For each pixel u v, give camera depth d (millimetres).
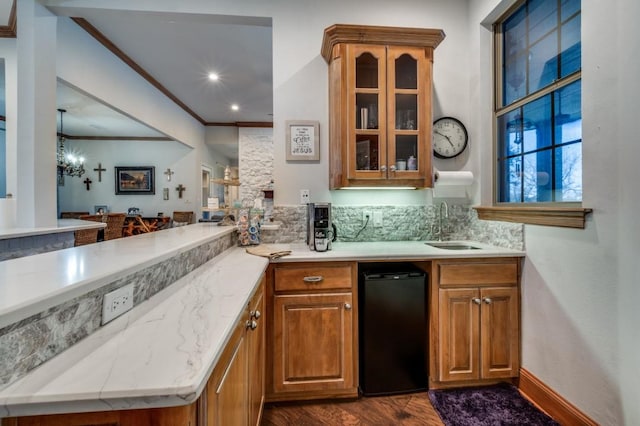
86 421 568
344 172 2021
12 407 519
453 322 1835
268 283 1738
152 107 4262
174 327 788
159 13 2230
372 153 2066
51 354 636
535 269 1768
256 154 6281
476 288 1850
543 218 1693
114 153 6695
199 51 3389
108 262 900
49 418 563
